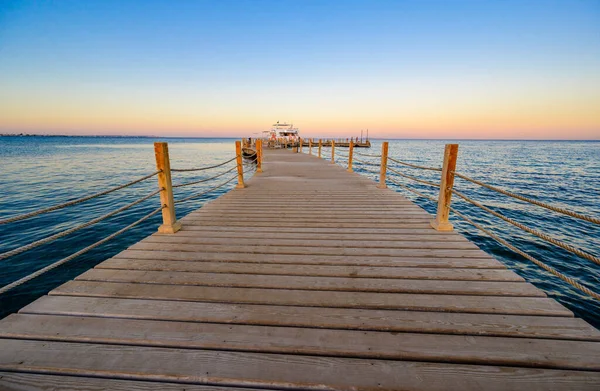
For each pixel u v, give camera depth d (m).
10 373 1.25
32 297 4.04
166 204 3.09
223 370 1.28
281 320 1.61
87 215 8.11
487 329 1.53
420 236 3.04
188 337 1.47
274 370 1.28
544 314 1.67
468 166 24.75
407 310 1.73
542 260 5.48
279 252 2.60
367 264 2.35
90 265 4.98
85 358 1.33
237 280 2.08
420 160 30.33
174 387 1.21
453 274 2.17
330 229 3.28
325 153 39.31
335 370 1.28
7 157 30.38
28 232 6.50
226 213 3.97
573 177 17.42
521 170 21.48
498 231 7.19
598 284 4.61
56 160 27.12
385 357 1.36
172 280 2.06
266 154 17.22
